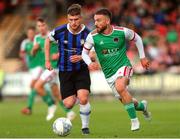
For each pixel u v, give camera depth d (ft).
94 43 102.83
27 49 175.22
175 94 259.80
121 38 102.53
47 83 163.53
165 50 281.54
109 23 101.76
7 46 312.29
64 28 108.78
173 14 311.47
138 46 104.58
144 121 140.36
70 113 145.69
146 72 260.83
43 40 162.50
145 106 112.37
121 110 191.52
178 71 261.85
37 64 172.76
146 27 301.84
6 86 266.36
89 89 108.37
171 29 303.89
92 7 309.22
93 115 168.76
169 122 137.39
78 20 104.73
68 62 107.96
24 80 265.54
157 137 98.12
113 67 102.58
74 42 108.37
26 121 149.18
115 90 104.22
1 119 157.07
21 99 266.36
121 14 303.89
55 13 310.65
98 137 99.96
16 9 326.24
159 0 315.17
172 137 98.12
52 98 162.50
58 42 109.50
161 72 261.65
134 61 262.06
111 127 125.70
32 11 319.68
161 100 248.52
